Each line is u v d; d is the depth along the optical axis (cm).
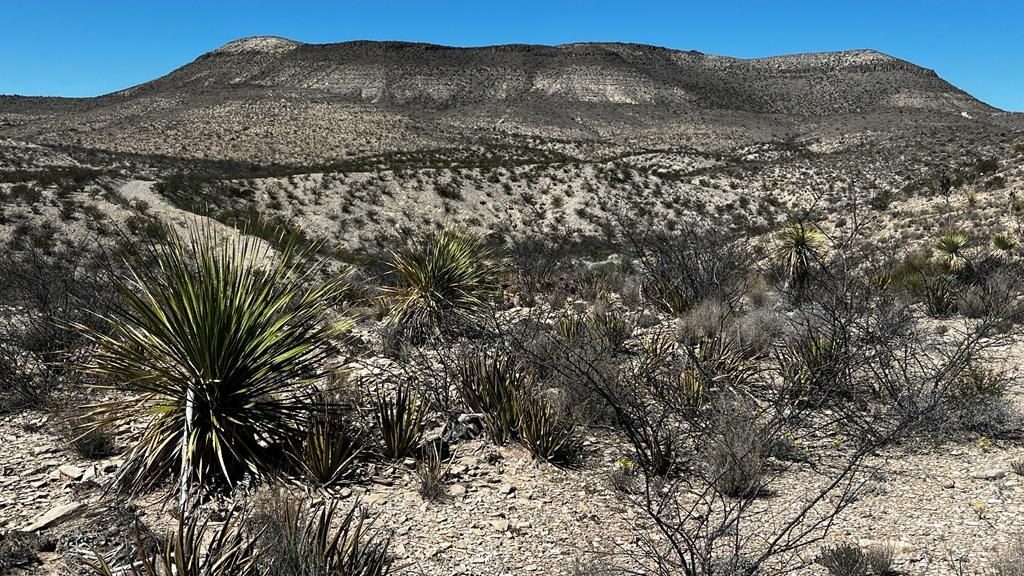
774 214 4134
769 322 955
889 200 2872
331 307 671
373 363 790
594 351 720
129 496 467
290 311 557
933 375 677
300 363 543
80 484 481
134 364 503
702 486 528
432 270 932
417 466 534
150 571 318
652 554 417
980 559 422
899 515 486
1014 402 704
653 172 4469
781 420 588
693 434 586
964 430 638
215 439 478
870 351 770
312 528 391
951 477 548
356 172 3725
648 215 3825
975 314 1090
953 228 2062
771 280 1392
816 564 419
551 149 8950
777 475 533
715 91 17912
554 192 3953
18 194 2436
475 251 1099
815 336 786
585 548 435
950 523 472
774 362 844
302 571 329
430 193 3678
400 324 900
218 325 491
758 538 452
